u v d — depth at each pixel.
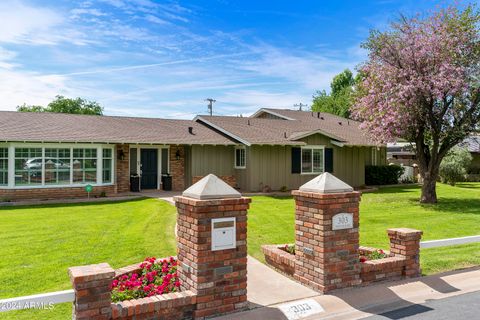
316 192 6.30
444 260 7.93
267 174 20.48
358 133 25.42
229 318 5.28
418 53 15.52
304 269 6.58
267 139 20.41
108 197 17.55
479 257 8.19
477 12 15.98
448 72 15.10
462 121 16.19
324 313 5.59
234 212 5.44
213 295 5.30
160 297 5.11
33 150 16.61
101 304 4.57
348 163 22.97
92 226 11.03
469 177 28.83
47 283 6.43
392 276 6.81
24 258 7.83
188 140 19.95
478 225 12.07
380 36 16.64
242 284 5.50
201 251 5.23
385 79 16.22
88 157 17.75
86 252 8.30
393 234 7.17
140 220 11.95
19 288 6.20
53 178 17.02
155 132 20.55
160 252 8.34
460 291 6.48
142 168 20.17
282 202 16.50
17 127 17.30
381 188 23.59
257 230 10.80
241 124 23.56
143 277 5.98
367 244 9.45
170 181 20.30
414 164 29.61
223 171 21.08
